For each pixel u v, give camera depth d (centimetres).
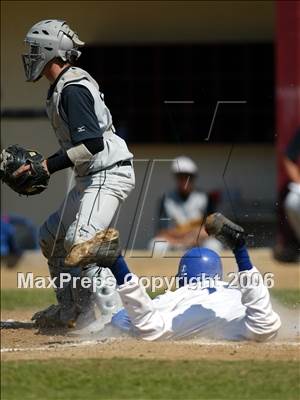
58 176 5269
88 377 1886
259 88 5478
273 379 1872
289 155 4603
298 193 4534
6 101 5456
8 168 2398
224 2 5462
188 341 2228
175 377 1883
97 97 2425
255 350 2119
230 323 2238
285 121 4716
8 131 5456
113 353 2091
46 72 2466
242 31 5478
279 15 4762
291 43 4750
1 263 4712
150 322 2203
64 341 2384
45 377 1889
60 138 2486
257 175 5400
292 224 4547
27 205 5325
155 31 5506
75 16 5462
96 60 5506
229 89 5497
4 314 3120
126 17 5488
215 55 5503
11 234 4878
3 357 2083
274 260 4506
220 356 2053
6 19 5441
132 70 5519
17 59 5453
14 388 1834
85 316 2559
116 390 1817
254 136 5441
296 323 2517
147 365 1959
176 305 2261
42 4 5438
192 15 5488
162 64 5519
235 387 1827
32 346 2311
